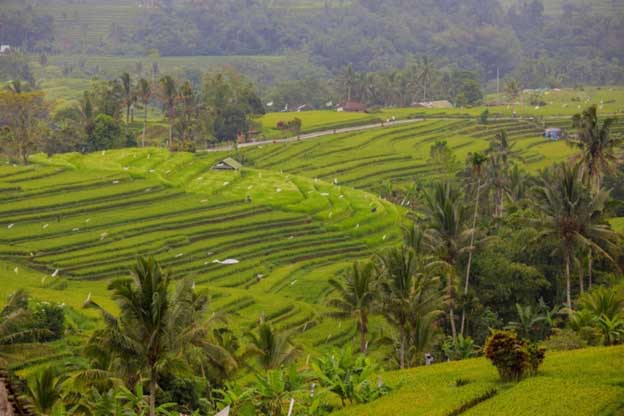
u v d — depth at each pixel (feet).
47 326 219.61
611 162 331.36
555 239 250.98
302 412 150.30
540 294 282.36
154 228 404.77
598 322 201.16
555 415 131.54
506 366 158.71
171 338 149.28
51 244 367.25
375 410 146.72
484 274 266.36
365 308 211.00
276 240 404.98
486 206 418.51
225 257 376.48
